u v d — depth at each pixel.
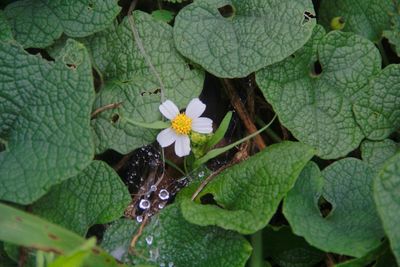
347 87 0.57
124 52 0.57
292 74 0.57
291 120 0.57
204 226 0.54
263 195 0.52
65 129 0.52
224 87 0.60
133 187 0.58
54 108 0.53
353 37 0.57
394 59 0.61
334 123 0.57
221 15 0.58
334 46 0.57
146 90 0.56
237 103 0.60
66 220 0.53
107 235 0.54
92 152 0.52
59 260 0.46
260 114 0.60
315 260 0.56
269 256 0.56
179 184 0.58
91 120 0.56
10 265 0.53
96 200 0.54
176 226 0.54
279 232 0.54
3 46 0.54
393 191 0.50
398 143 0.57
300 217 0.52
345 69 0.57
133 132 0.56
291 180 0.52
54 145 0.52
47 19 0.56
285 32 0.56
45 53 0.58
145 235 0.54
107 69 0.57
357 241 0.51
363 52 0.57
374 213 0.53
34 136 0.53
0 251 0.54
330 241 0.51
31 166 0.52
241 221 0.52
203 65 0.56
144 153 0.58
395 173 0.50
